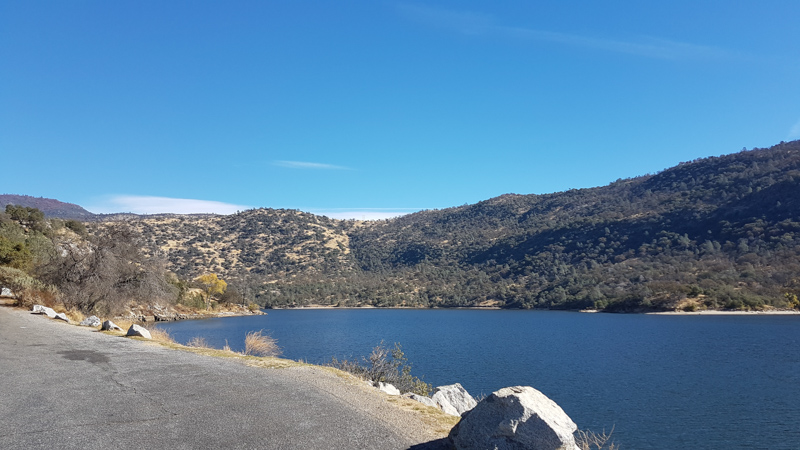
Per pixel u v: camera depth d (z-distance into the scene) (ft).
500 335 214.90
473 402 36.40
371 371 44.42
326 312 456.45
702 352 152.66
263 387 25.54
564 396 90.02
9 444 16.15
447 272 582.76
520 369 118.83
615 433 67.56
